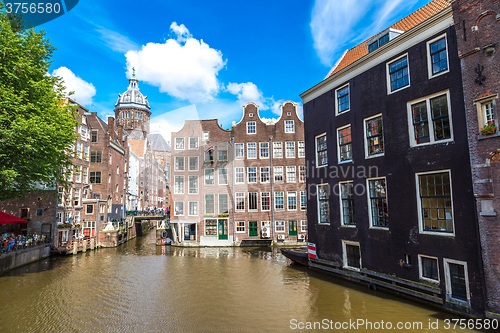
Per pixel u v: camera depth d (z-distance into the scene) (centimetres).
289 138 3050
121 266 2067
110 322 1077
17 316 1142
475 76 1005
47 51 1711
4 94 1452
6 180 1462
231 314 1129
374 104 1389
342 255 1541
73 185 2967
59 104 1884
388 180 1305
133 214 3053
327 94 1680
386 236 1303
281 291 1380
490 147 956
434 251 1109
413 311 1088
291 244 2925
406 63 1269
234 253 2558
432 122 1154
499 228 930
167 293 1403
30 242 2352
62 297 1365
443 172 1105
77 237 2989
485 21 987
